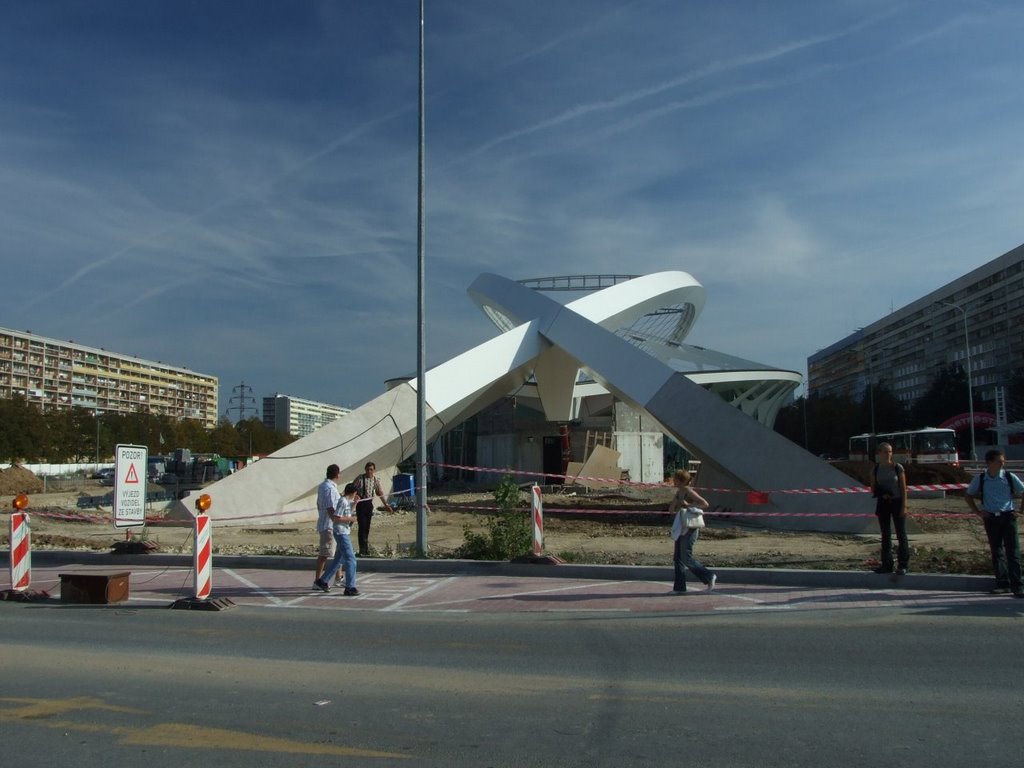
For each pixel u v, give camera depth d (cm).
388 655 753
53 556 1523
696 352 5694
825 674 659
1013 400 7269
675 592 1070
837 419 7569
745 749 485
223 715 567
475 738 512
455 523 2205
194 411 17812
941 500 2850
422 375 1495
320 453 2269
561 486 3597
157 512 2481
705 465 2319
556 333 2512
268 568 1403
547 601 1038
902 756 470
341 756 483
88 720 558
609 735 515
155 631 884
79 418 8131
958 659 703
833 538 1714
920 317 11069
